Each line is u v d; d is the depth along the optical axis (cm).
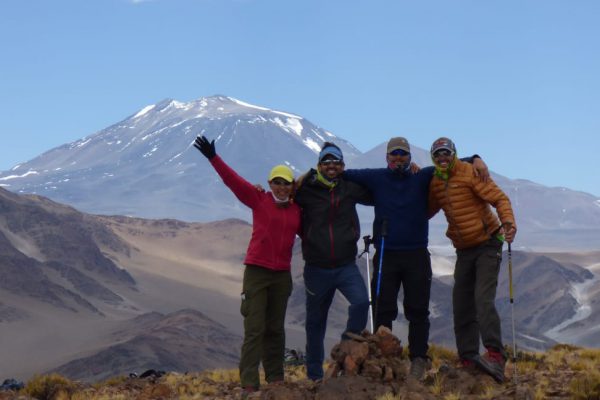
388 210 1249
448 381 1147
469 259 1255
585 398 1016
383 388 1080
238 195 1230
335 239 1226
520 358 1464
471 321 1252
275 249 1230
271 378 1301
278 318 1279
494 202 1210
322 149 1235
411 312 1255
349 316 1226
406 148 1242
